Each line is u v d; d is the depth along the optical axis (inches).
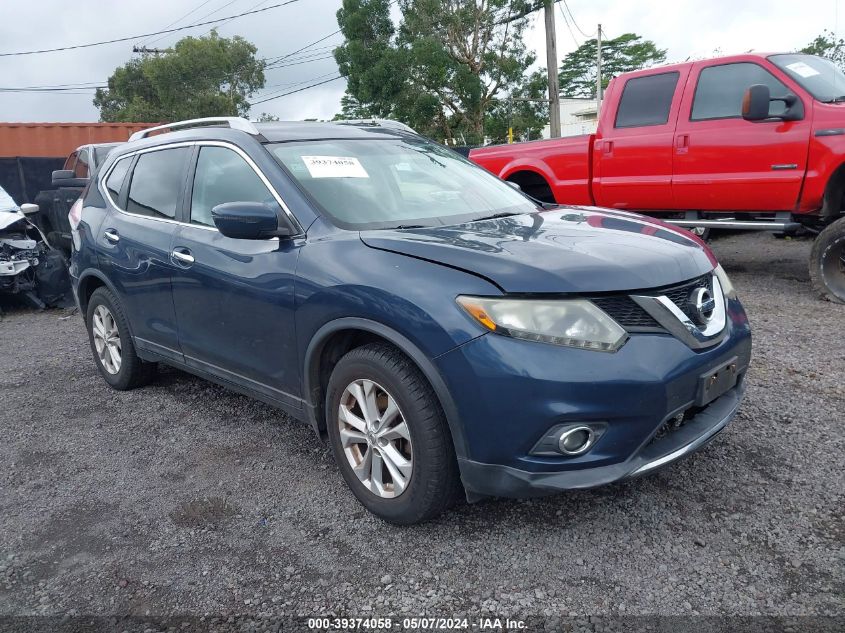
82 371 216.4
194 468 142.9
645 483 124.2
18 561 113.3
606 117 281.9
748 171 244.7
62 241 384.5
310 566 107.2
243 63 1984.5
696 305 107.5
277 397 133.1
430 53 1070.4
